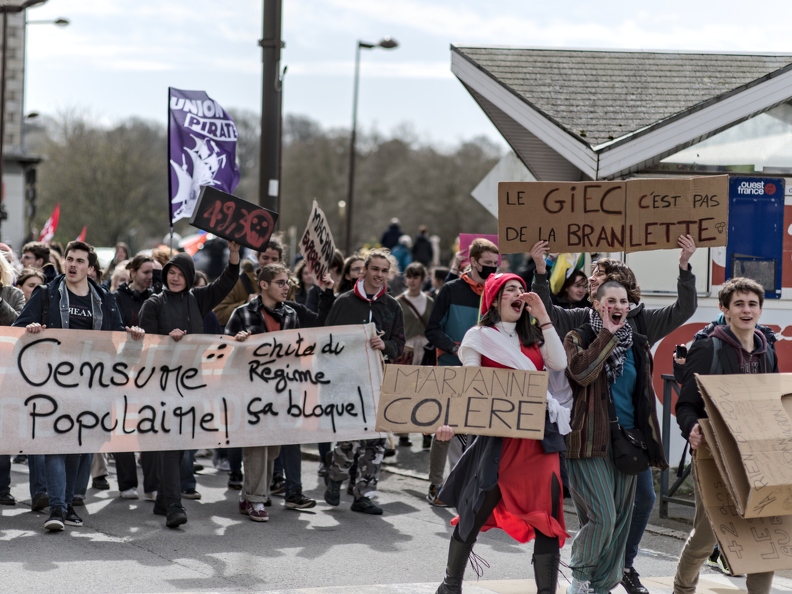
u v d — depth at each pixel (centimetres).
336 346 919
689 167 1026
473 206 6738
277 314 919
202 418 879
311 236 959
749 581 610
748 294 599
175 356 877
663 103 1084
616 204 670
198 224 887
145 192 6056
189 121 1116
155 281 1022
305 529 870
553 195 671
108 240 5897
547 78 1134
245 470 901
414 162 7044
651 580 717
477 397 592
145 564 718
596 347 596
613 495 610
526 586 677
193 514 912
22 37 5084
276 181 1366
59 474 815
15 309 943
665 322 655
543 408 583
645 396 612
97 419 848
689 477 1012
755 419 567
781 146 1030
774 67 1203
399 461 1226
